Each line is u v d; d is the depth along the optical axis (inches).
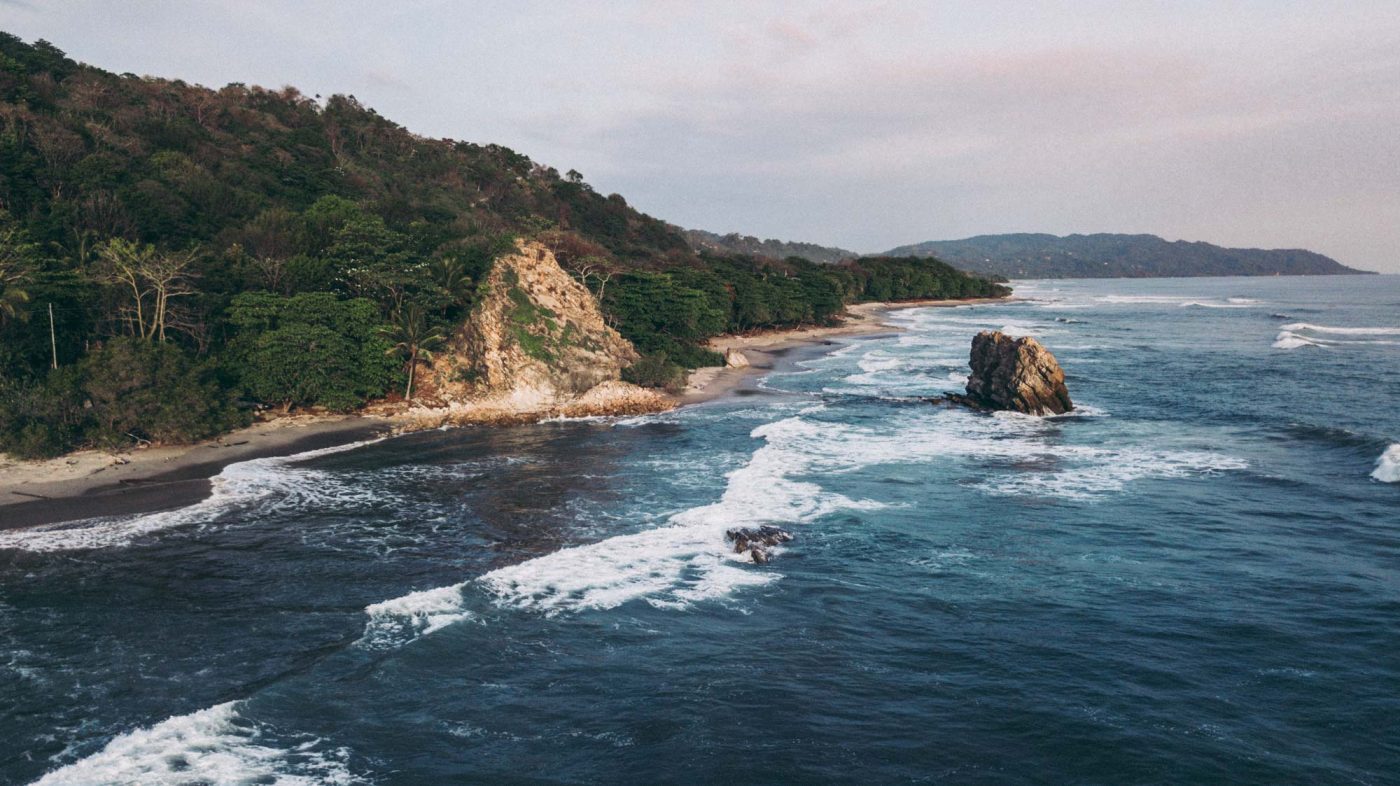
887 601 986.1
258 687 781.3
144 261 2057.1
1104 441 1881.2
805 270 7755.9
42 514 1325.0
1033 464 1665.8
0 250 1886.1
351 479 1560.0
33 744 689.0
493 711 743.1
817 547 1175.0
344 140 6122.1
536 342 2427.4
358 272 2400.3
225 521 1290.6
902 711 738.2
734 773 647.8
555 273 2719.0
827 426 2094.0
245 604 971.3
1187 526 1254.3
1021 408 2257.6
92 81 4387.3
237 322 2107.5
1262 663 816.3
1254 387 2645.2
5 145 2691.9
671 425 2134.6
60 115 3299.7
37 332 1872.5
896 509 1360.7
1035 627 909.8
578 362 2470.5
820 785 630.5
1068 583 1036.5
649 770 653.3
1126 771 644.1
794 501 1405.0
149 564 1101.1
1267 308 7426.2
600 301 3346.5
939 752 673.6
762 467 1644.9
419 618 928.9
